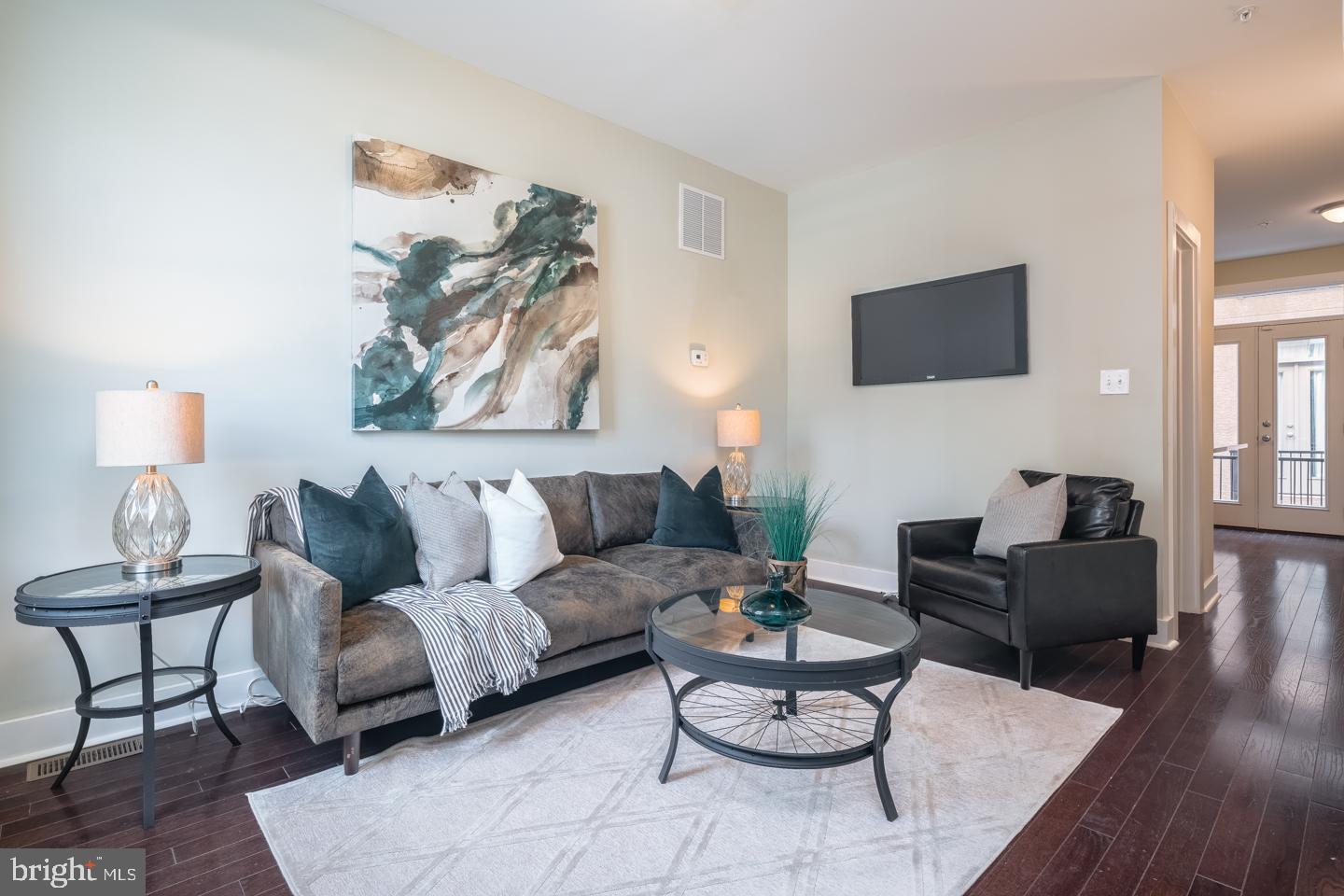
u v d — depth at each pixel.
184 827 1.73
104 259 2.22
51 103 2.12
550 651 2.32
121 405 1.87
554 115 3.46
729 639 1.90
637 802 1.84
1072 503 3.06
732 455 4.24
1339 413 6.04
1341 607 3.80
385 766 2.04
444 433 3.07
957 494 3.97
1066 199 3.50
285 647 2.08
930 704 2.48
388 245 2.82
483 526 2.58
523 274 3.27
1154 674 2.79
